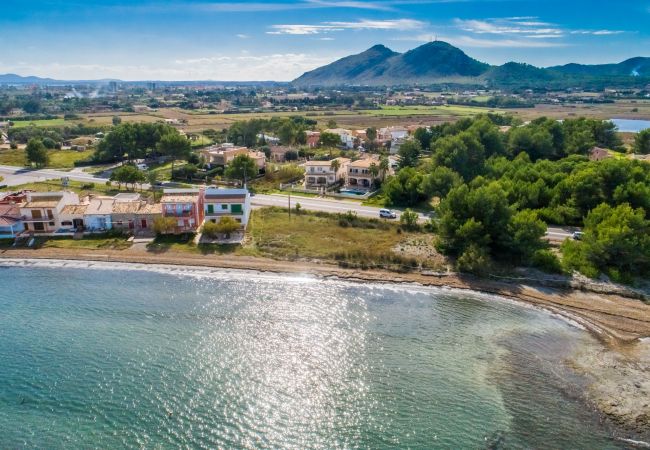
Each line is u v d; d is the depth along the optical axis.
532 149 135.75
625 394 44.88
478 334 55.75
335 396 44.75
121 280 69.81
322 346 52.97
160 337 54.12
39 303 62.41
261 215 95.19
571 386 46.22
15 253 78.62
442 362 50.09
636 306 62.00
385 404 43.69
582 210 88.31
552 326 57.72
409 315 60.22
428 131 172.88
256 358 50.41
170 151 133.25
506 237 72.69
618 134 192.00
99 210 85.88
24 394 44.09
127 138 146.25
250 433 40.09
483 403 43.81
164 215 84.94
